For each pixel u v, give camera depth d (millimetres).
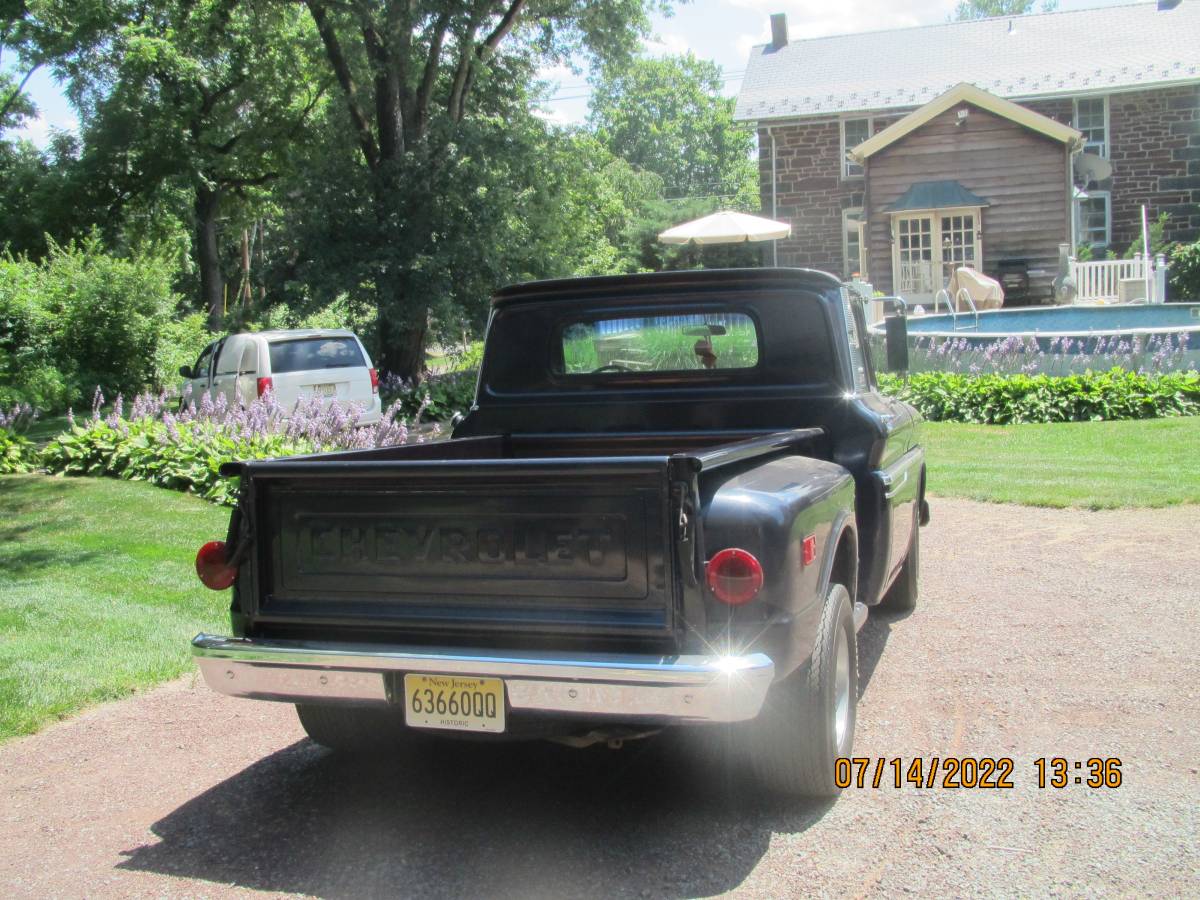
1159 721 4562
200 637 3797
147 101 28547
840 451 4941
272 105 29484
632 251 44031
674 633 3314
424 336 20188
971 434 12773
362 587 3697
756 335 5066
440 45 19719
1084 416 13375
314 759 4594
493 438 5418
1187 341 14203
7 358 22375
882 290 25250
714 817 3859
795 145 30047
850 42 33125
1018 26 31984
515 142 19453
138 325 24156
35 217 30891
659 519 3320
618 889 3336
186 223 35219
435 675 3506
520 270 20234
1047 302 23969
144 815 4023
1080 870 3352
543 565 3459
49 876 3541
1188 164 27844
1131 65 28234
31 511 10023
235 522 3836
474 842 3719
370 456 4566
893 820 3768
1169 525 8266
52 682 5434
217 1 23234
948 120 24500
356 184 19234
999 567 7371
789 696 3705
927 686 5125
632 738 3846
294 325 20281
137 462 11664
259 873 3531
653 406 5242
